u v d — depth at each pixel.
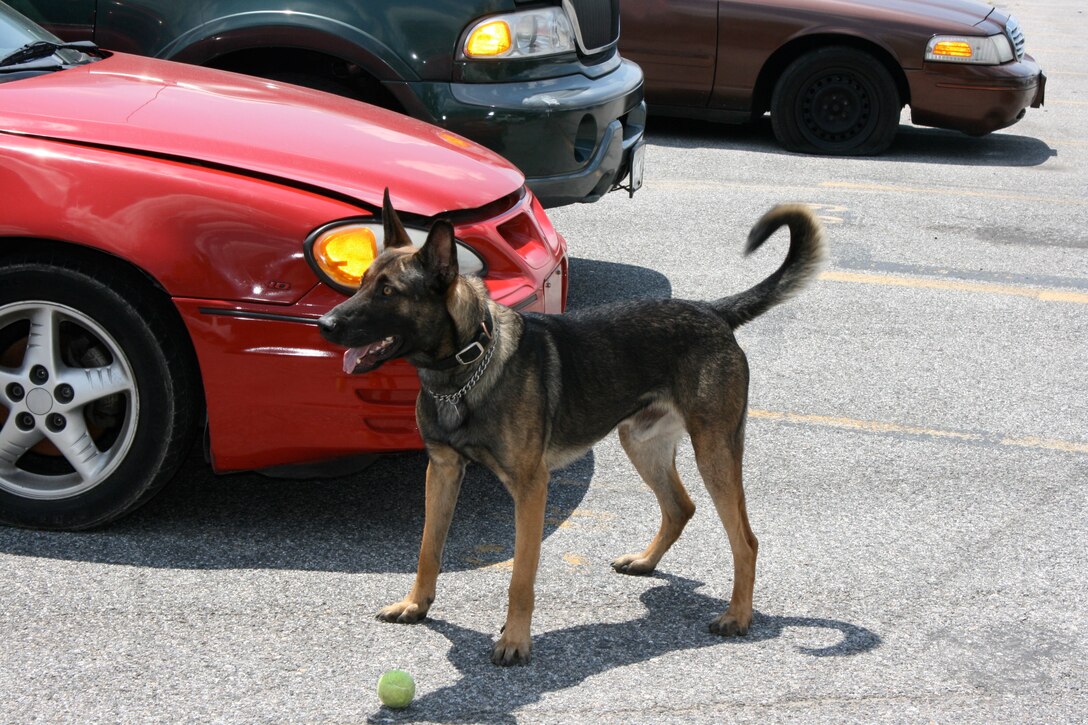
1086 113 13.41
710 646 3.54
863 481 4.73
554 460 3.64
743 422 3.79
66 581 3.69
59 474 4.09
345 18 5.74
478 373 3.40
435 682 3.26
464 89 5.79
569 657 3.44
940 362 6.04
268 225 3.79
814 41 10.58
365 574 3.85
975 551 4.20
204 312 3.77
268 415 3.86
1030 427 5.31
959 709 3.23
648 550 4.00
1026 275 7.50
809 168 10.14
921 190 9.52
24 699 3.07
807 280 3.87
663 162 10.17
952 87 10.41
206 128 4.14
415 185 4.12
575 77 6.16
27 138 3.90
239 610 3.57
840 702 3.24
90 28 5.84
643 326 3.75
